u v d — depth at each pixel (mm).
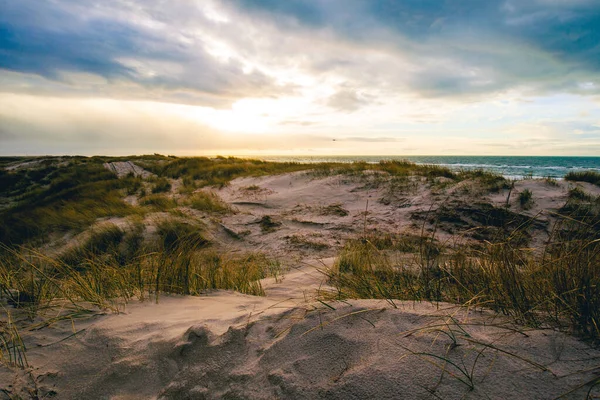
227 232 8102
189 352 1766
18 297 2611
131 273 3357
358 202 9445
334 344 1606
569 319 1624
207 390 1513
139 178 16156
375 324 1709
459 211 7418
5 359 1812
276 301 2842
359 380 1343
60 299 2693
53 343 1979
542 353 1361
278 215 9008
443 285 2467
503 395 1187
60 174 19625
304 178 12414
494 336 1518
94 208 10016
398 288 2652
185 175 16859
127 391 1607
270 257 6477
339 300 2135
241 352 1712
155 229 7598
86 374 1720
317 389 1367
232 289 3699
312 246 6820
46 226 9000
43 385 1652
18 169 22031
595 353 1331
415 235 6633
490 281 2174
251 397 1416
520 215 6488
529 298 1892
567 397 1137
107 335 2027
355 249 5340
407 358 1419
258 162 20219
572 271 1892
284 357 1607
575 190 7273
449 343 1485
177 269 3500
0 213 13617
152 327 2121
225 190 12594
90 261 3779
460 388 1238
